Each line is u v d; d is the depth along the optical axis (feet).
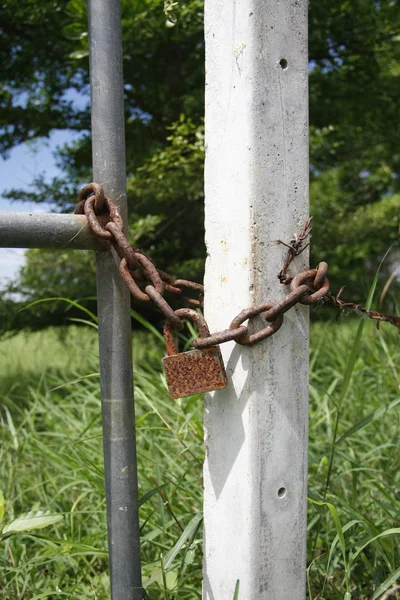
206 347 3.85
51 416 10.64
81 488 7.79
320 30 16.67
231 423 4.09
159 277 3.94
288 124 3.98
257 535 3.99
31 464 9.27
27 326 17.97
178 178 15.40
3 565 6.03
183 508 6.75
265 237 3.94
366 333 13.38
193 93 16.10
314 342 13.99
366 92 17.53
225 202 4.09
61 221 3.91
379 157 23.12
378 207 22.25
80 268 17.03
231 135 4.01
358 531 6.23
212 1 4.10
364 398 9.92
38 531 6.97
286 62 3.95
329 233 20.53
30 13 15.25
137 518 4.31
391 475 7.38
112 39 4.10
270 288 3.98
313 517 6.42
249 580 4.01
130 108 18.51
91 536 6.16
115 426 4.21
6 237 3.75
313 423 9.07
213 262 4.22
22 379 16.63
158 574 5.28
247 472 3.98
